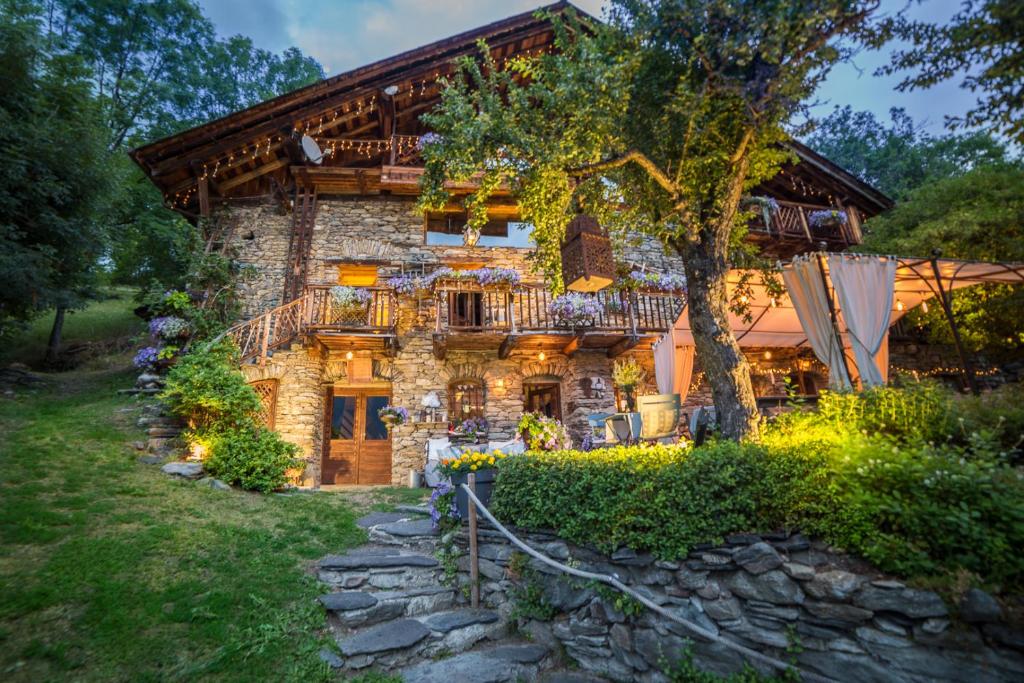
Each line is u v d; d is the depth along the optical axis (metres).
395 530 5.18
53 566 3.51
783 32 3.66
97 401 8.06
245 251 10.68
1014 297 9.14
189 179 10.62
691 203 4.88
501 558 4.29
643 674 3.23
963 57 3.88
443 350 9.58
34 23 9.27
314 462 9.14
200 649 3.10
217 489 5.79
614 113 4.88
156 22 16.39
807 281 6.33
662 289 10.18
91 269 10.30
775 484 2.98
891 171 21.61
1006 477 2.55
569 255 4.21
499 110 5.21
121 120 15.44
